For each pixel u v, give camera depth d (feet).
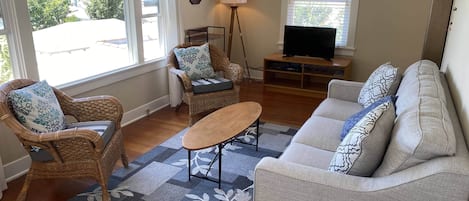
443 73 9.50
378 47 15.70
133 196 7.99
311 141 7.65
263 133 11.55
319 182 4.97
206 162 9.54
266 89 16.78
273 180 5.25
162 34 14.15
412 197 4.51
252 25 17.99
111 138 8.28
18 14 8.55
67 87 10.04
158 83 14.02
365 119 5.69
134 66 12.58
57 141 7.07
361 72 16.38
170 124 12.49
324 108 9.73
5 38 8.55
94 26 11.23
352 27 15.85
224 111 9.71
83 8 10.74
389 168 4.97
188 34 15.30
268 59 16.28
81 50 10.89
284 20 17.11
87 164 7.43
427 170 4.43
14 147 8.85
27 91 7.30
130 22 12.54
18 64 8.86
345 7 15.83
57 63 10.16
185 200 7.87
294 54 16.46
